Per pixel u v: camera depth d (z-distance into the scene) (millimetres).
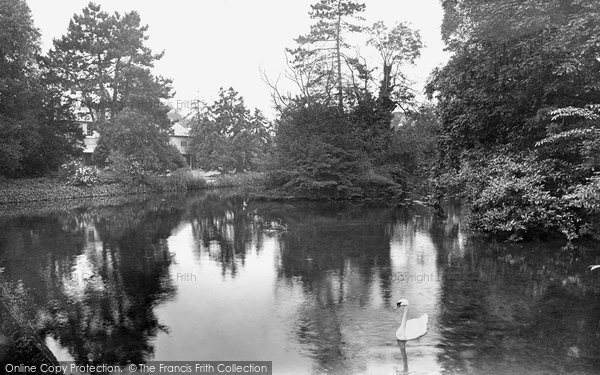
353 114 31812
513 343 5867
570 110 9688
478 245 12148
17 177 32625
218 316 7191
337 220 18344
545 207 11562
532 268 9570
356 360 5520
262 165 30625
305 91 32625
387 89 33500
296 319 6992
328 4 32438
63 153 34344
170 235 15211
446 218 18266
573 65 10227
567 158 11852
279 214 20875
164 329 6676
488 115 13844
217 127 51188
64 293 8555
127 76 36281
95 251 12547
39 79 31828
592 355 5461
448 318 6836
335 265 10438
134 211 23156
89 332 6594
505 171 12281
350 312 7250
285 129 30438
